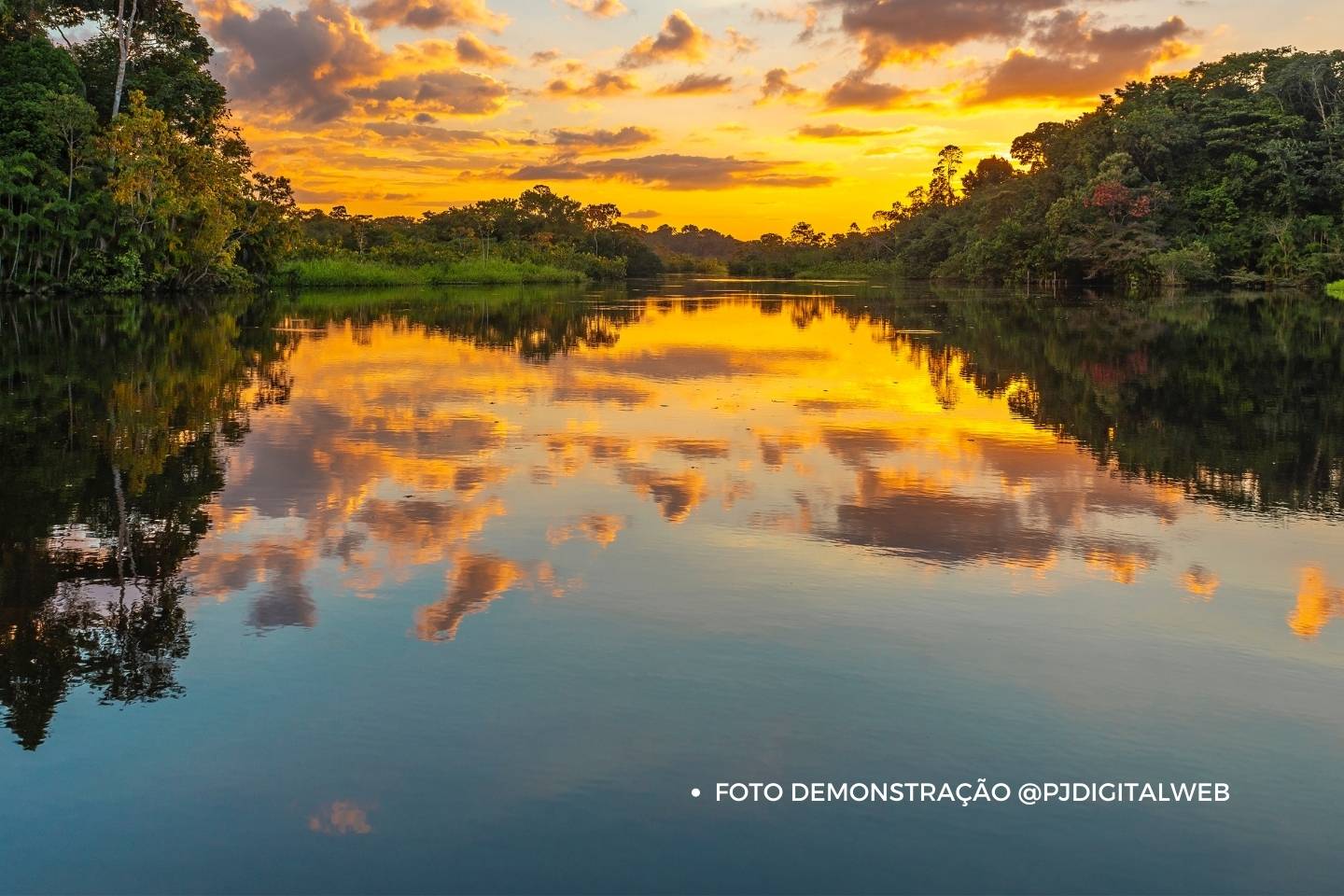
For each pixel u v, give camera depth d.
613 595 6.51
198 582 6.78
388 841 3.90
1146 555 7.46
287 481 9.77
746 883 3.68
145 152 47.31
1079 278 76.44
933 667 5.46
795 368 19.88
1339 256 59.38
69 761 4.48
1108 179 65.94
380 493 9.27
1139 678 5.37
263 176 64.81
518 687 5.18
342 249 90.06
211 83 54.81
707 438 12.11
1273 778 4.42
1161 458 11.05
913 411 14.39
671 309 44.12
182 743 4.62
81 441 11.79
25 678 5.30
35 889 3.65
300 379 17.86
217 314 37.62
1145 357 22.12
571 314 40.16
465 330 30.34
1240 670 5.48
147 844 3.90
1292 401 15.41
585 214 139.00
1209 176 67.25
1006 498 9.15
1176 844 3.96
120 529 8.05
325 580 6.82
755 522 8.28
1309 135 67.25
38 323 30.50
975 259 87.25
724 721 4.84
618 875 3.72
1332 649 5.76
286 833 3.96
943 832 4.01
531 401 15.13
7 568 7.08
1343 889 3.70
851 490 9.45
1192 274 62.34
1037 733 4.77
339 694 5.09
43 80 45.25
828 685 5.23
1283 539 7.89
